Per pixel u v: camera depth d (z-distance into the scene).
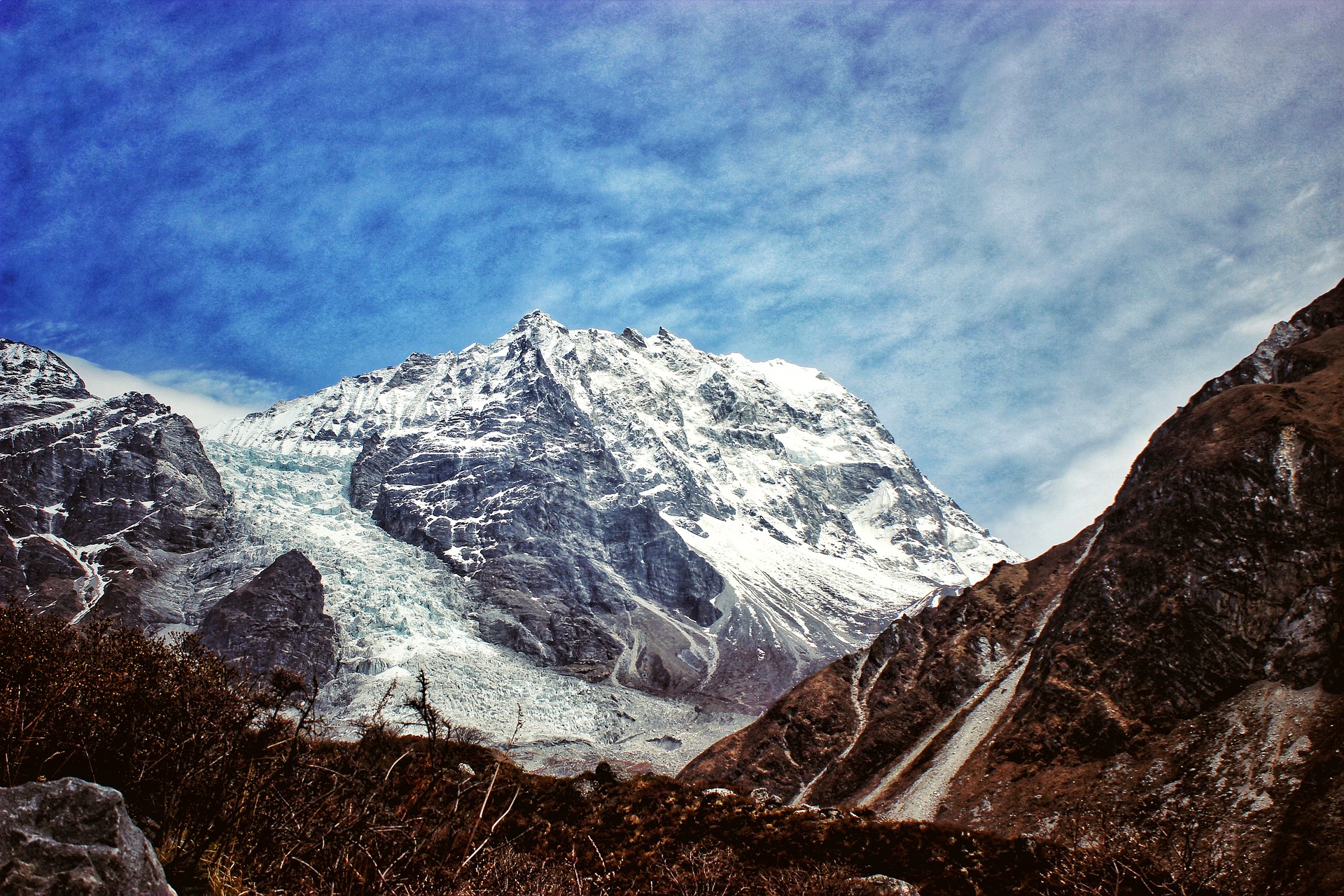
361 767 31.95
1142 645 111.75
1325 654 96.12
